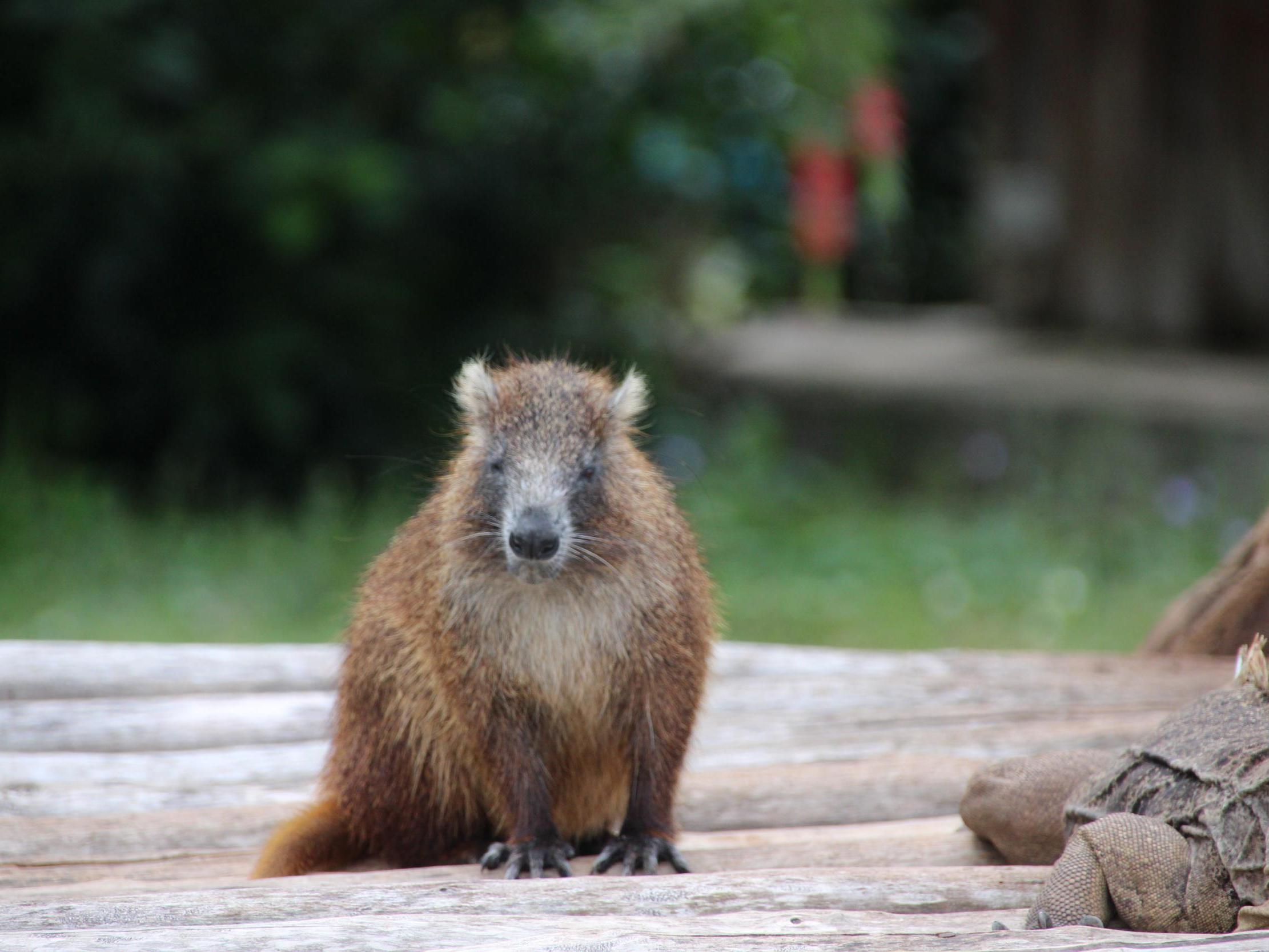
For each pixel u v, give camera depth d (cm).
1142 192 1920
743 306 2112
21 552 1323
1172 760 477
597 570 569
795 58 1470
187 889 527
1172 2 1859
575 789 602
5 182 1477
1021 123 2003
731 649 820
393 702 593
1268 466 1442
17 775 664
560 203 1677
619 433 616
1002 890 492
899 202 1734
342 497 1554
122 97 1443
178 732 717
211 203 1502
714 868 558
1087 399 1680
